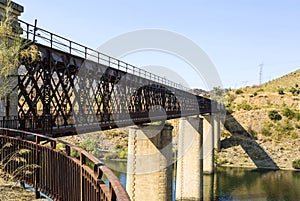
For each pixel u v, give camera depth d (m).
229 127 81.50
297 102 99.00
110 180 4.33
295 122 81.06
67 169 8.08
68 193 7.95
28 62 14.31
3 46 12.09
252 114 85.19
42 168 9.46
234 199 42.00
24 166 9.67
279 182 52.00
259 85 135.50
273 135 77.56
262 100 102.62
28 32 14.77
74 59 18.77
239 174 57.69
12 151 10.74
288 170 62.47
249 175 56.97
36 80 15.43
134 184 27.30
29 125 14.30
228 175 56.69
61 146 30.03
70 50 18.25
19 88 14.55
